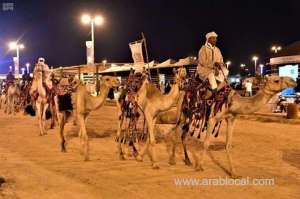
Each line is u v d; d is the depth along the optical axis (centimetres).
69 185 980
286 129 1839
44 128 1869
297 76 2961
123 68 2844
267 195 887
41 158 1310
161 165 1173
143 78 1202
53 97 1775
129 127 1330
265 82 1020
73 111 1403
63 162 1247
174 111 1385
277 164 1171
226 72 1109
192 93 1145
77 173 1099
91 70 2714
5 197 895
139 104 1177
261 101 1022
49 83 1808
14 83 2880
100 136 1750
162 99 1139
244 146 1451
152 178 1034
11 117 2634
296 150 1373
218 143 1506
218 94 1059
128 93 1264
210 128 1085
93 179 1034
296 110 2125
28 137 1758
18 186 980
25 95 2644
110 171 1116
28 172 1118
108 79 1286
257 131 1797
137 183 991
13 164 1223
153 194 904
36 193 923
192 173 1077
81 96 1266
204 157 1155
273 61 2931
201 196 887
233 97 1046
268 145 1467
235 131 1805
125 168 1148
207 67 1109
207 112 1107
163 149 1398
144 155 1319
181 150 1375
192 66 2477
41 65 1812
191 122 1241
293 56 2762
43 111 1852
